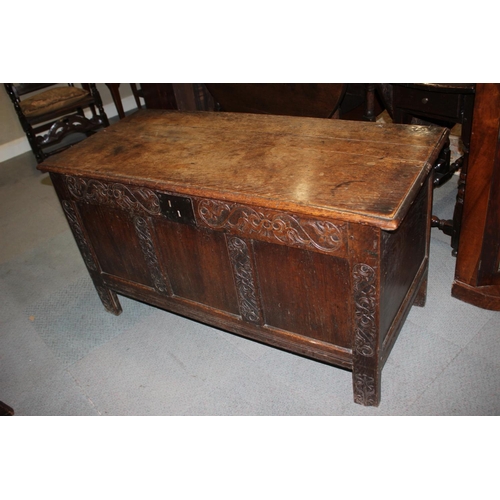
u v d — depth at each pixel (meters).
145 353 1.92
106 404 1.72
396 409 1.54
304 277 1.38
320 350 1.52
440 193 2.61
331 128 1.64
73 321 2.15
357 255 1.22
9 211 3.20
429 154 1.38
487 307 1.86
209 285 1.64
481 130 1.55
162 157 1.61
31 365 1.94
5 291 2.40
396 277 1.43
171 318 2.08
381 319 1.35
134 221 1.63
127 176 1.51
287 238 1.30
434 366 1.67
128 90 4.73
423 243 1.69
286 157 1.48
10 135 4.08
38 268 2.55
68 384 1.83
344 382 1.68
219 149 1.60
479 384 1.58
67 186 1.71
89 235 1.86
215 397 1.69
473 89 1.64
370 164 1.37
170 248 1.63
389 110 2.12
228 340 1.93
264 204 1.26
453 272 2.09
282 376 1.73
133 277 1.88
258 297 1.53
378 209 1.15
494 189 1.61
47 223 2.99
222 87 2.46
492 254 1.75
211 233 1.47
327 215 1.18
